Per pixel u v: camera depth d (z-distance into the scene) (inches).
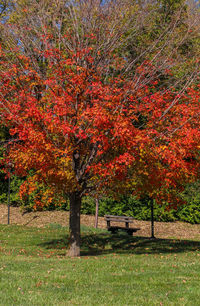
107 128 351.9
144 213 778.2
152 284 284.5
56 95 403.9
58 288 269.9
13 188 829.2
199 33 583.8
